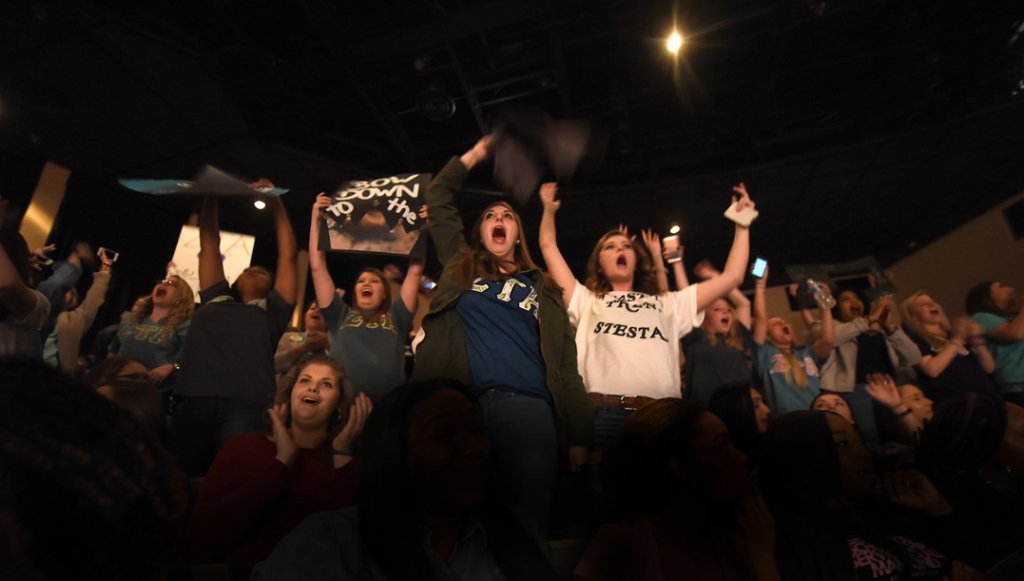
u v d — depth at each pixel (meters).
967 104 5.58
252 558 1.45
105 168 6.30
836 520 1.48
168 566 0.64
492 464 1.28
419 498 1.08
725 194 7.08
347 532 1.05
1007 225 6.61
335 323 2.41
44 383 0.62
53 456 0.55
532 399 1.60
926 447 1.80
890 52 5.13
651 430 1.41
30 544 0.51
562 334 1.83
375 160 6.39
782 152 6.34
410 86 5.42
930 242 7.79
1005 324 3.10
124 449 0.63
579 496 1.82
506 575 1.11
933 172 6.59
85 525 0.54
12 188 5.93
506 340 1.70
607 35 4.94
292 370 1.79
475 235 2.04
